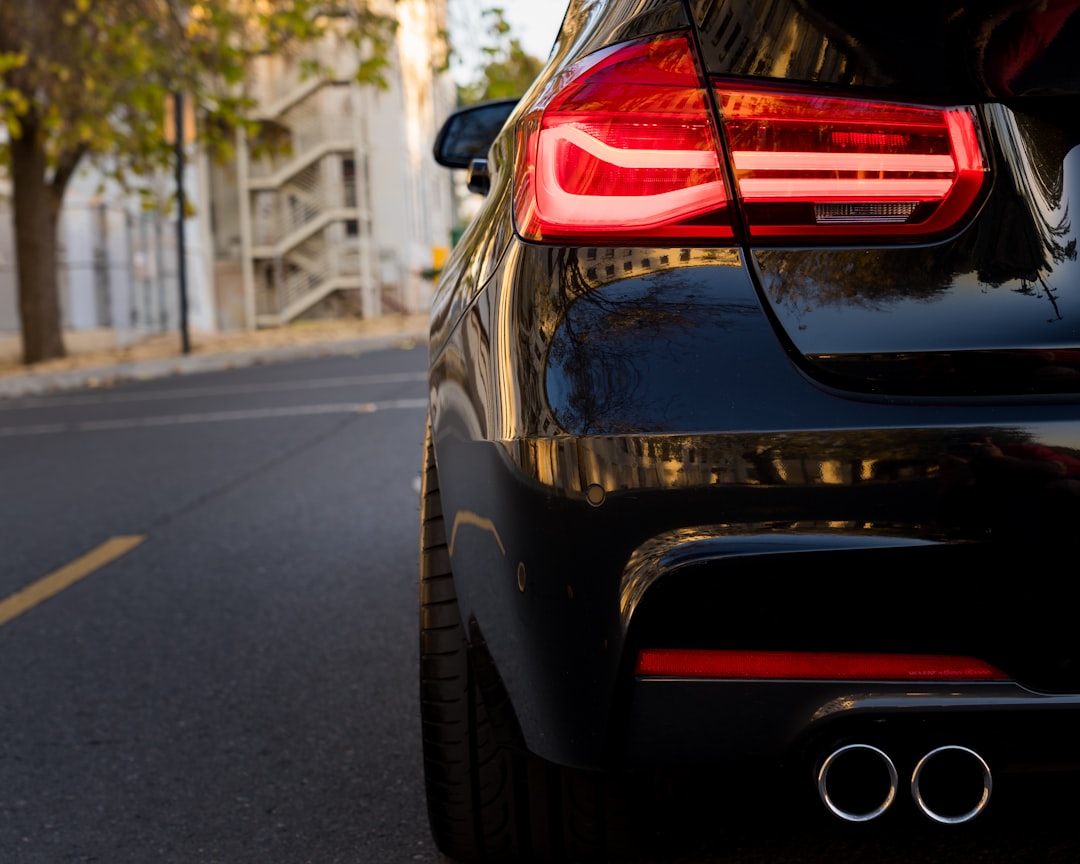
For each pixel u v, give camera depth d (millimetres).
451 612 2002
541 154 1668
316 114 37719
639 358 1558
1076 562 1509
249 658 3758
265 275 38344
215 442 8836
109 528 5910
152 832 2576
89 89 17078
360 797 2699
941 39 1560
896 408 1520
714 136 1595
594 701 1590
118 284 24500
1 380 16453
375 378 13352
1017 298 1533
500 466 1651
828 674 1549
